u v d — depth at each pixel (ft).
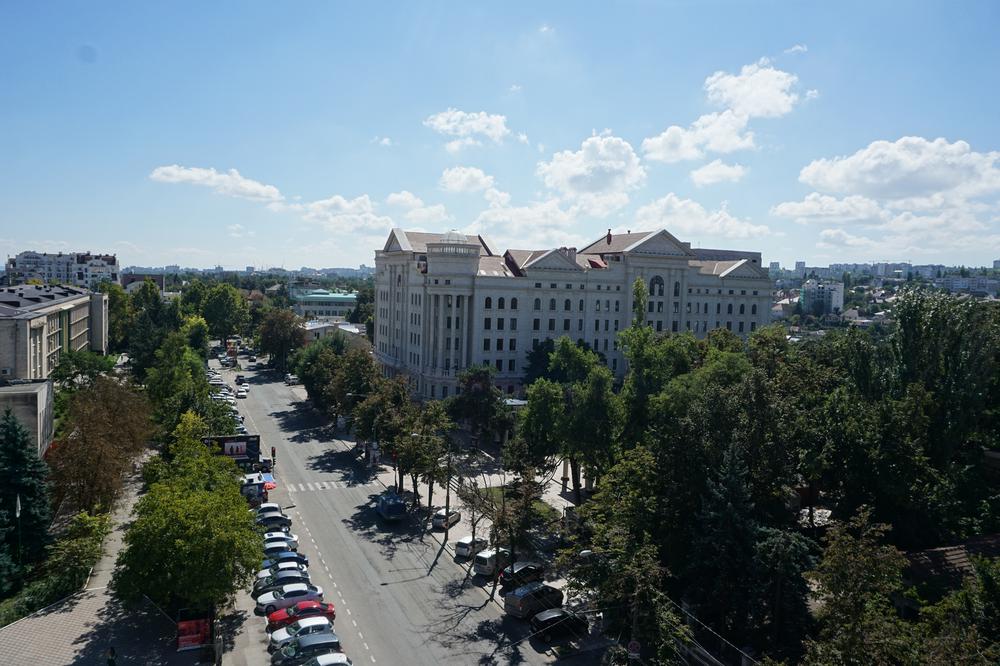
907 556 161.99
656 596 128.26
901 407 180.04
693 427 163.63
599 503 168.14
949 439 193.67
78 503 201.16
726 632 146.30
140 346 408.87
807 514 210.18
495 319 398.83
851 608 107.45
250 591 173.78
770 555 136.26
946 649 96.73
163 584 141.59
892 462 172.96
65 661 136.67
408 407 270.26
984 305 217.15
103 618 155.33
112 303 579.89
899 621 111.75
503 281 398.21
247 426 353.92
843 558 110.42
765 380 166.61
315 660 132.87
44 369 335.06
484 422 301.84
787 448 163.73
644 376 221.87
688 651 141.38
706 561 143.43
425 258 431.43
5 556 166.81
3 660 135.95
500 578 180.75
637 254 432.25
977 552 162.09
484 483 262.88
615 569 132.05
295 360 454.40
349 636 151.53
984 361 197.26
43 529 181.88
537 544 203.10
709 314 468.34
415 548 203.10
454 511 225.56
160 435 257.55
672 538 157.79
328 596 170.40
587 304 421.59
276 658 139.13
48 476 199.82
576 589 145.28
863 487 176.24
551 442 228.22
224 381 493.77
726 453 148.46
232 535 144.25
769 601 141.90
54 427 275.59
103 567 182.60
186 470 177.88
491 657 144.87
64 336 398.21
